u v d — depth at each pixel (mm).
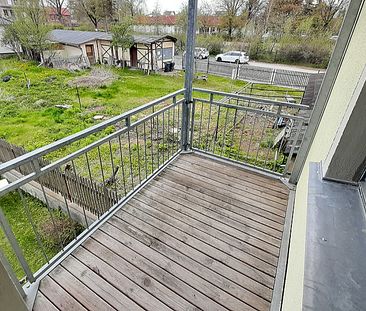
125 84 11508
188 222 1972
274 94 8258
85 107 8578
